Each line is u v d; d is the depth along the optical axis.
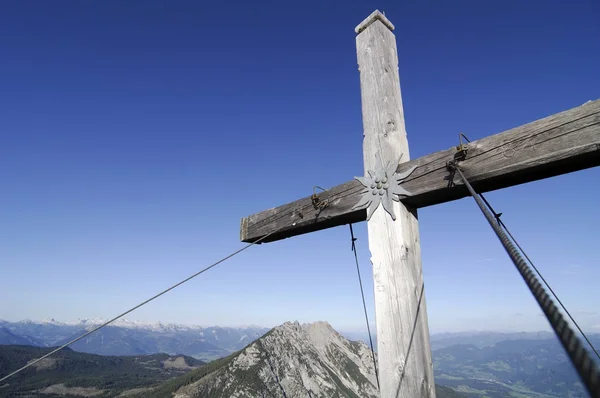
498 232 2.53
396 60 5.59
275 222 6.20
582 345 0.93
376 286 4.49
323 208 5.44
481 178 3.88
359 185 5.02
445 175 4.16
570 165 3.55
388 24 5.69
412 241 4.50
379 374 4.24
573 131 3.42
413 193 4.39
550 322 1.20
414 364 3.98
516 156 3.70
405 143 5.06
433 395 3.97
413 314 4.15
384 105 5.11
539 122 3.65
